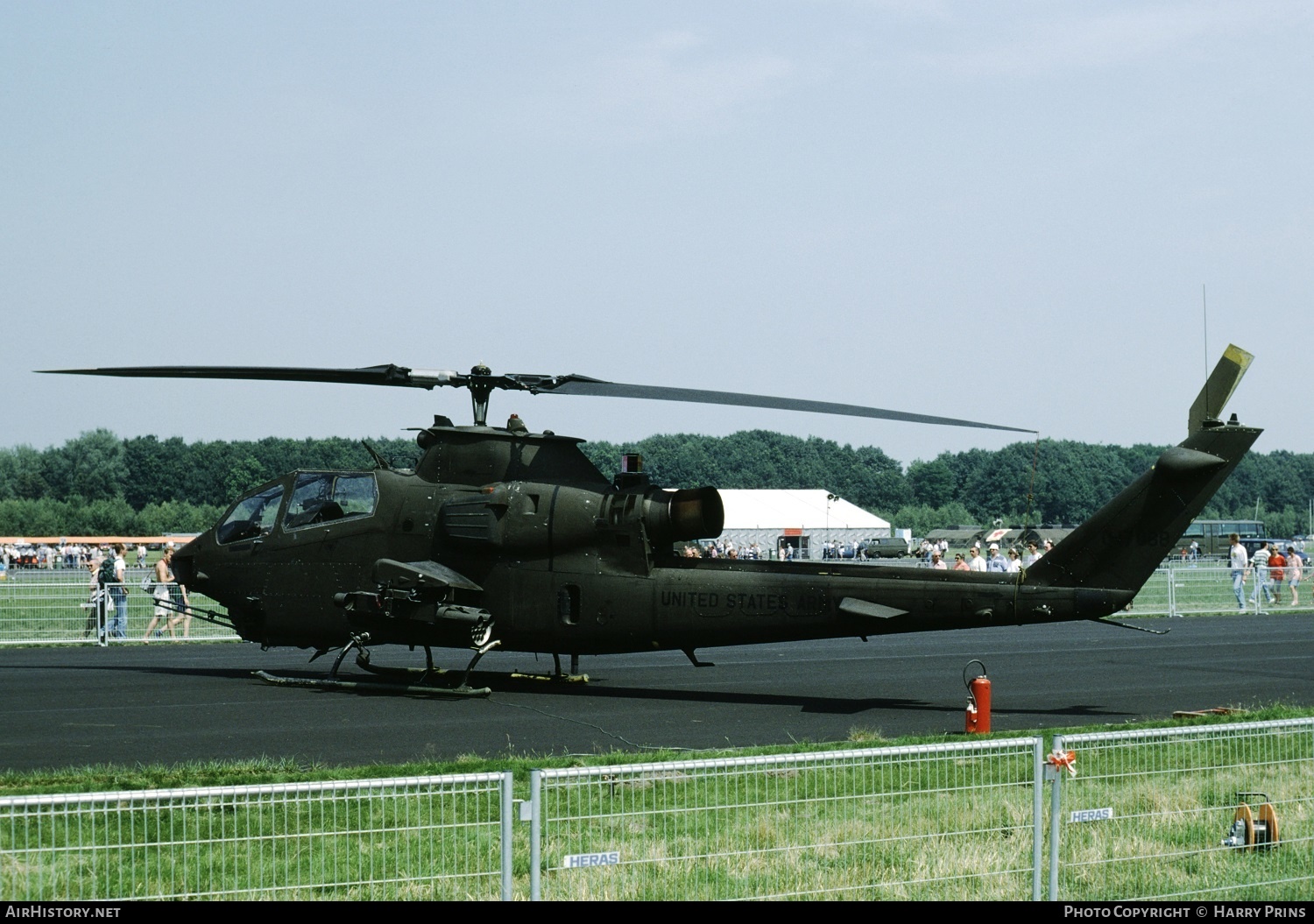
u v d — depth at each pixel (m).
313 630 18.02
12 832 6.27
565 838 8.41
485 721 14.79
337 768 11.44
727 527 92.38
